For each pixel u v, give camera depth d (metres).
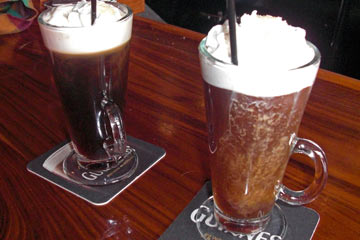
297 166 0.83
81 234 0.67
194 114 0.99
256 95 0.54
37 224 0.69
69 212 0.72
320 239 0.67
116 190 0.77
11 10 1.39
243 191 0.65
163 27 1.41
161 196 0.76
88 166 0.83
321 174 0.65
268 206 0.68
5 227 0.69
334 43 2.29
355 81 1.09
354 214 0.71
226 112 0.58
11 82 1.12
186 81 1.12
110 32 0.72
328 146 0.87
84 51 0.72
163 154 0.86
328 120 0.95
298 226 0.69
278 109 0.56
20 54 1.28
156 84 1.10
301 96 0.57
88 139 0.82
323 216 0.71
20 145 0.89
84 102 0.78
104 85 0.77
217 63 0.54
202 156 0.86
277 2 2.42
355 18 2.26
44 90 1.09
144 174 0.81
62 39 0.70
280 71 0.52
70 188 0.77
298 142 0.66
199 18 2.81
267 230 0.69
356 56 2.29
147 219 0.71
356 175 0.80
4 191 0.77
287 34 0.59
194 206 0.73
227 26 0.61
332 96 1.04
